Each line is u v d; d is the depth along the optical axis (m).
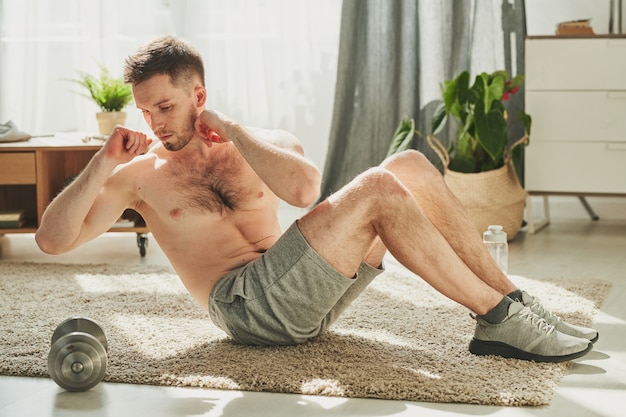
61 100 4.64
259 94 4.55
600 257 3.44
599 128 3.87
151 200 2.08
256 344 2.13
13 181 3.57
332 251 1.91
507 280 2.12
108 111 3.81
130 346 2.22
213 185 2.08
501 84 3.70
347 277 1.93
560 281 2.98
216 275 2.08
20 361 2.12
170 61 1.95
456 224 2.11
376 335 2.28
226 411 1.78
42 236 1.93
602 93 3.85
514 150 3.97
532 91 3.92
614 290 2.88
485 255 2.12
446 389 1.84
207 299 2.09
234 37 4.51
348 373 1.95
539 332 2.02
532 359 2.03
